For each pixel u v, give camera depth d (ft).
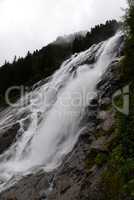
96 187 41.68
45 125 78.79
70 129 67.41
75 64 103.71
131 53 53.93
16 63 176.04
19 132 86.07
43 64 160.66
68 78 96.48
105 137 49.19
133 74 53.88
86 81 81.30
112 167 41.70
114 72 66.49
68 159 54.08
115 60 73.56
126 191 36.24
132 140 42.22
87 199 41.63
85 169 47.29
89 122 60.44
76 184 46.29
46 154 68.90
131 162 39.19
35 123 85.25
